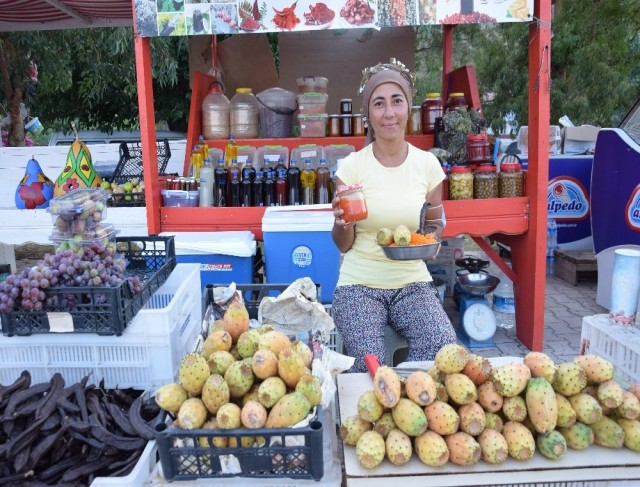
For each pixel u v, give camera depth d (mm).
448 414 1438
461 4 3236
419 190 2592
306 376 1484
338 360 1854
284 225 3232
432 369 1593
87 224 1912
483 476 1409
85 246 1855
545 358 1548
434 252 2295
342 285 2600
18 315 1715
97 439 1603
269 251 3271
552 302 5098
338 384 1835
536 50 3443
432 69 12086
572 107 9055
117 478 1412
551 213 6062
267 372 1523
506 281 4496
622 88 9094
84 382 1774
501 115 10656
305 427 1383
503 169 3785
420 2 3219
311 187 3863
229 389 1504
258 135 4789
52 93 10305
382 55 6004
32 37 7535
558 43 9211
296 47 5992
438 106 4723
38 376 1836
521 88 10289
